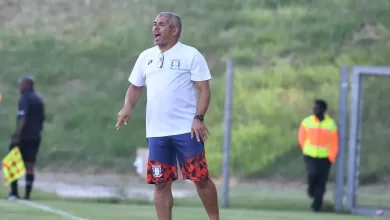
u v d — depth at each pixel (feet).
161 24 76.38
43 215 118.01
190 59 76.38
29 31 301.63
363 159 220.64
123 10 311.06
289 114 245.04
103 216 121.60
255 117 244.42
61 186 190.29
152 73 77.15
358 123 165.78
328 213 159.43
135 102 80.33
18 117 162.61
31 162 162.50
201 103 76.07
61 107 260.62
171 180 78.43
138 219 118.73
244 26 292.61
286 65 265.75
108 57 282.97
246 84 257.34
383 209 161.89
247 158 226.99
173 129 76.33
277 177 220.23
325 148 159.33
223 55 275.18
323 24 288.30
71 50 287.28
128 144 240.94
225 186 162.20
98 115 255.91
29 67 280.10
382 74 164.66
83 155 236.22
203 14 302.04
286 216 142.10
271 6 304.91
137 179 215.51
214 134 237.86
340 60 267.39
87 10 313.94
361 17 290.56
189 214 132.98
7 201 152.05
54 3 319.47
